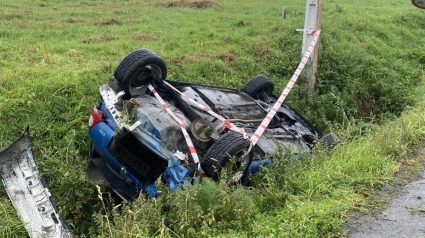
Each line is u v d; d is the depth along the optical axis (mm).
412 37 15438
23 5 14367
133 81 5391
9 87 6516
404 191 4562
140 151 4539
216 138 4949
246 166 4762
